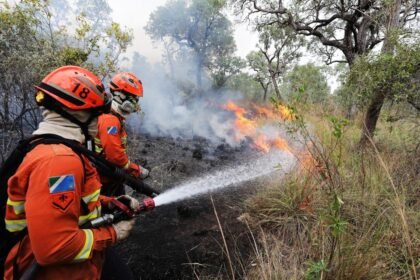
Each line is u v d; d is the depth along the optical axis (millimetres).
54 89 1094
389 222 2379
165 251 2596
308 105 2645
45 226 956
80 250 1069
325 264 1655
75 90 1109
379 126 5938
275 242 2414
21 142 1085
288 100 2477
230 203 3557
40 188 960
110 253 1685
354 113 4980
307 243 2383
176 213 3305
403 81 3812
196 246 2662
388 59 3797
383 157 3396
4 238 1089
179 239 2783
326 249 2064
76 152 1098
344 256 1888
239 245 2650
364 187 2873
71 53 4172
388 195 2713
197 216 3238
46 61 4004
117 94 2352
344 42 9781
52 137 1075
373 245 2039
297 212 2920
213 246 2656
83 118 1184
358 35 9070
